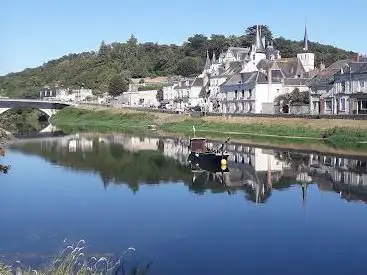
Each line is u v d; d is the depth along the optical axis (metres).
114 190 51.59
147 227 37.41
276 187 52.91
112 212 42.22
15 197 48.12
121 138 116.31
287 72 154.75
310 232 36.12
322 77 127.75
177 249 32.41
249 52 191.12
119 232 36.22
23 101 194.62
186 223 38.59
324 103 122.31
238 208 43.31
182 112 158.12
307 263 29.89
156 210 42.69
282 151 84.44
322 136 99.38
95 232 36.22
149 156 81.12
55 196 48.56
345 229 36.84
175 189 52.03
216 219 39.75
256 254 31.41
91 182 56.22
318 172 62.72
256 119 122.38
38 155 82.69
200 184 54.94
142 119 165.75
